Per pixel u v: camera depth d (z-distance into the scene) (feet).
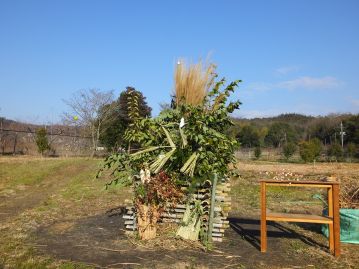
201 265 16.07
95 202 31.22
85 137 92.94
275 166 75.25
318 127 172.14
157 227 20.22
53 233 21.15
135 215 20.72
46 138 82.94
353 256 17.74
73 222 23.88
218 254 17.60
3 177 47.16
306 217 18.47
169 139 22.09
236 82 22.81
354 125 153.07
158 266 15.84
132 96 24.71
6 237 20.35
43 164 60.23
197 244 18.81
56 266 15.79
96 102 91.66
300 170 65.62
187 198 19.77
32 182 44.78
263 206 18.33
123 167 21.59
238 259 17.01
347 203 23.70
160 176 19.62
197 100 23.24
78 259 16.69
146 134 22.65
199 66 23.65
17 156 76.84
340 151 120.57
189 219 19.45
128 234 20.51
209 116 22.07
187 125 22.45
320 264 16.57
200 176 19.84
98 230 21.71
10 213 27.84
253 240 20.33
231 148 22.62
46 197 35.14
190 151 21.15
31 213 26.73
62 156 85.46
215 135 21.97
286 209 29.78
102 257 16.96
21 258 16.87
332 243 18.51
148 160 20.95
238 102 22.97
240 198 35.45
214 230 19.69
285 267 16.11
